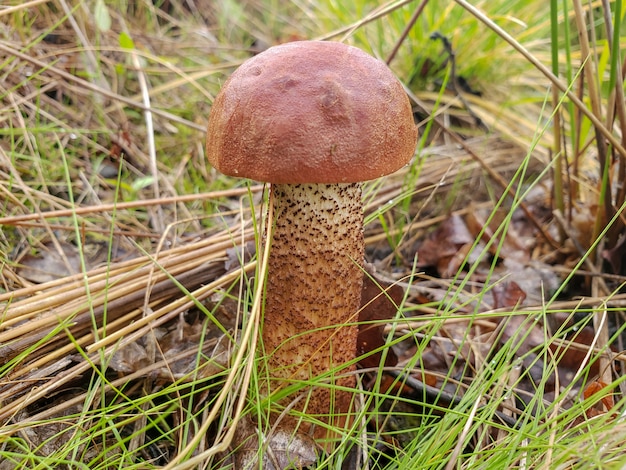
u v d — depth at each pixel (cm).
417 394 24
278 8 55
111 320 23
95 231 29
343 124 16
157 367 21
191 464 15
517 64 42
